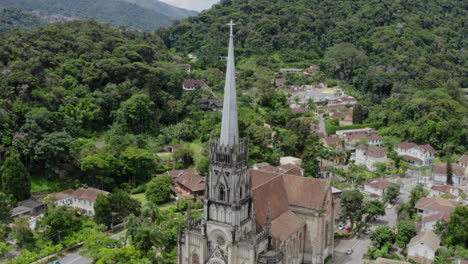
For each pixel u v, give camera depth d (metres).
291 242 108.62
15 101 191.12
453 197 164.12
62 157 176.12
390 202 172.75
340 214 144.50
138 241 115.38
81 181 175.12
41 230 136.88
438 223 131.38
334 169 199.75
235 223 90.69
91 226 141.12
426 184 191.88
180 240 100.56
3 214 132.62
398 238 127.31
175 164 192.38
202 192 163.88
